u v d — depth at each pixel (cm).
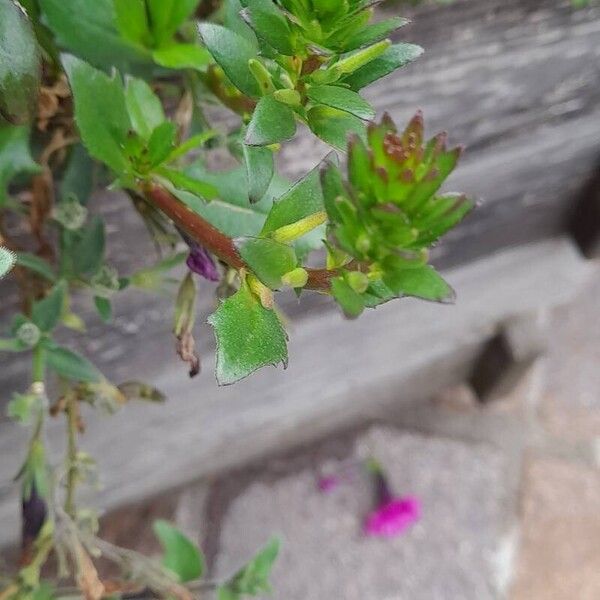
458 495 59
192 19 25
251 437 52
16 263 24
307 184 17
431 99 33
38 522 26
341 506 57
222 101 22
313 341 46
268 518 56
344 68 16
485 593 57
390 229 14
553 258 50
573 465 62
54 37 23
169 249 29
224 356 15
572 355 65
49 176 24
